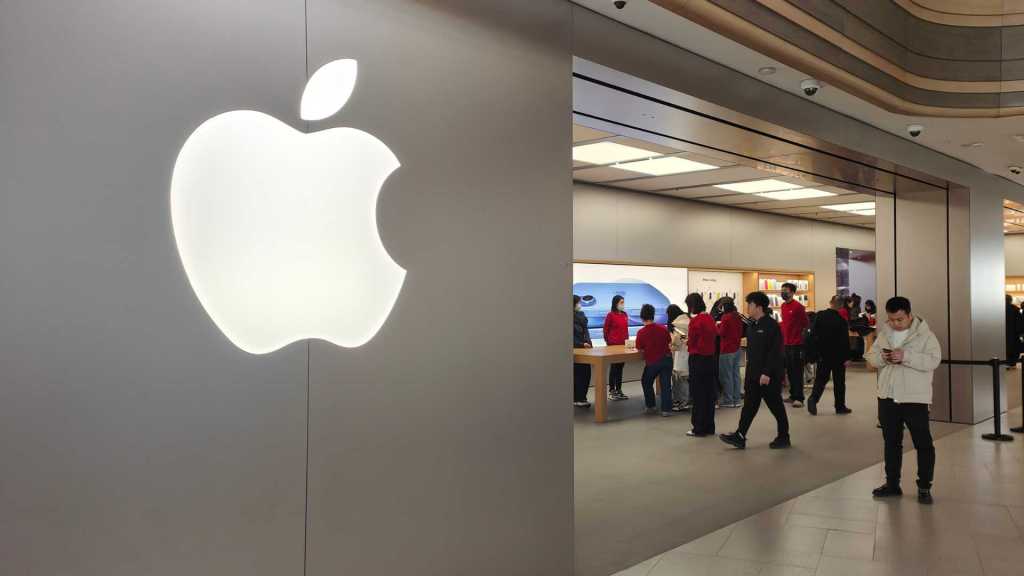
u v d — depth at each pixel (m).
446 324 3.48
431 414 3.40
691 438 7.97
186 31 2.64
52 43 2.34
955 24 6.42
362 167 3.17
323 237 3.02
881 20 5.75
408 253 3.33
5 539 2.24
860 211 16.05
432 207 3.44
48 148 2.33
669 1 4.18
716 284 15.35
